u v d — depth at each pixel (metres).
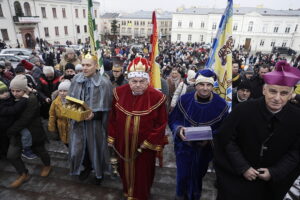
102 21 57.69
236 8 44.91
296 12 40.72
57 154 3.57
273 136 1.60
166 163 3.58
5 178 2.99
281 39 40.53
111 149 2.54
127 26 56.69
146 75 2.22
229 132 1.73
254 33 41.22
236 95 3.52
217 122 2.33
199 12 44.31
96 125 2.60
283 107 1.58
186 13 44.12
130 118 2.28
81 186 2.84
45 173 3.01
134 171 2.41
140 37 53.72
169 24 54.69
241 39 42.16
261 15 39.88
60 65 5.73
